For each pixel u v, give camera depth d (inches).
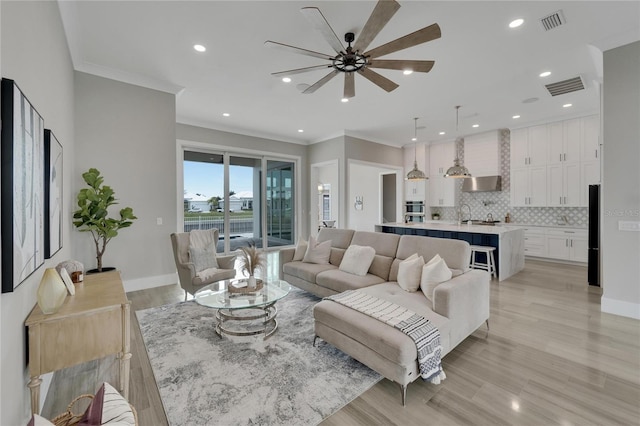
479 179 275.9
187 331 114.3
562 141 230.7
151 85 159.6
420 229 229.8
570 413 69.7
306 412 70.6
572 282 179.2
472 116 224.1
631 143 119.8
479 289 105.8
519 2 96.0
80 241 144.2
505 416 69.0
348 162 269.1
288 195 300.4
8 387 50.1
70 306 67.6
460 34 113.9
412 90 171.3
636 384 80.3
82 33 113.4
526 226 252.5
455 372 86.6
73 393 79.4
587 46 123.8
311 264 157.9
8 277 47.8
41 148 69.1
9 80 48.2
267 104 193.6
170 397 75.9
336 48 88.4
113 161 150.9
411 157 323.3
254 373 86.4
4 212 47.5
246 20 105.3
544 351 98.0
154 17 103.6
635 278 122.1
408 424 66.7
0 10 47.3
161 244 168.2
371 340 79.0
